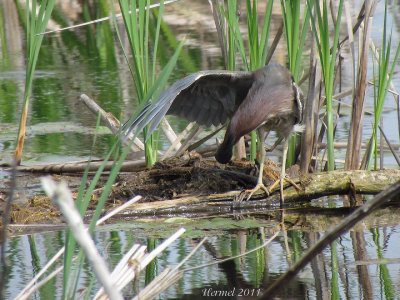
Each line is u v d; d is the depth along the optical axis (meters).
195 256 7.29
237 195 9.77
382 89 10.04
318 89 10.53
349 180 9.84
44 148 13.39
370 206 3.88
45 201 9.67
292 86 9.02
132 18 10.40
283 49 20.80
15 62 21.28
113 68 20.45
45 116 15.46
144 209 9.40
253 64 10.55
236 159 10.95
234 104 9.27
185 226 8.73
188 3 30.55
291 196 9.82
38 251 7.56
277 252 7.36
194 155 10.71
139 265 5.86
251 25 10.38
